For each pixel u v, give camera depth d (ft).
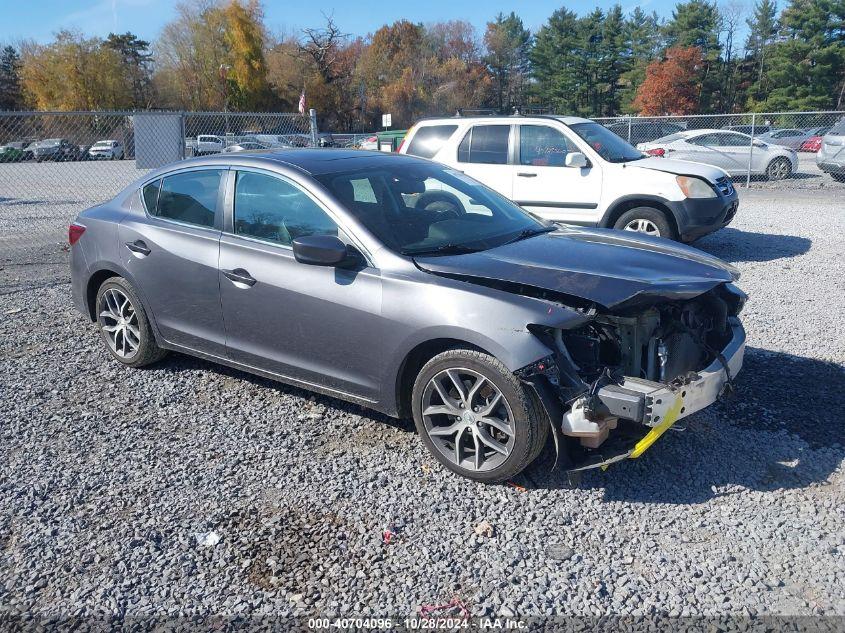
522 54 297.53
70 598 9.48
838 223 38.22
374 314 12.53
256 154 15.44
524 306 11.28
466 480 12.25
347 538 10.70
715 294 13.60
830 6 192.24
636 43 255.70
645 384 11.03
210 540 10.66
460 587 9.60
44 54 222.89
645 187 28.66
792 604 9.13
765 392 15.51
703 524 10.89
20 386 16.49
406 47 274.57
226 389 16.19
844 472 12.24
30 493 11.96
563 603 9.26
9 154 67.77
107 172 77.97
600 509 11.33
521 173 31.14
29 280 27.27
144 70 246.47
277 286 13.75
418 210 14.20
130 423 14.57
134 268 16.24
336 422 14.49
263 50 232.53
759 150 61.62
